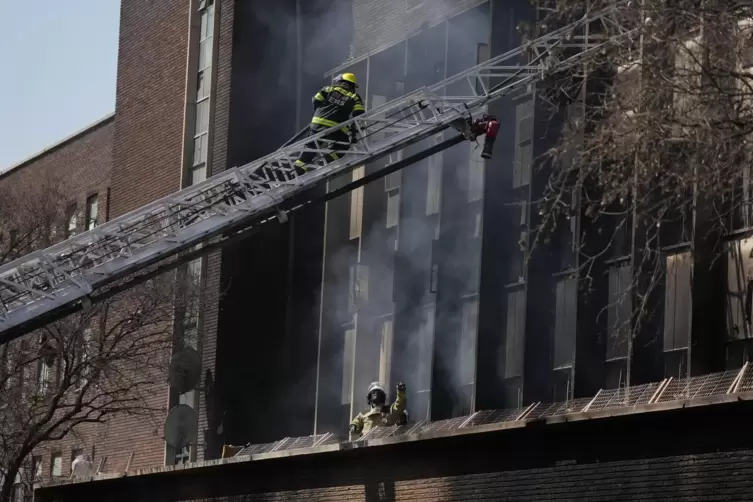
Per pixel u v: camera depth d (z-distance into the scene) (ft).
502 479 88.69
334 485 104.88
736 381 77.51
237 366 143.84
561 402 99.76
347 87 95.25
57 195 161.89
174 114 160.15
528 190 110.52
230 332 143.95
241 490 116.67
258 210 90.94
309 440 118.93
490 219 112.16
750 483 70.85
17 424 136.05
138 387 152.87
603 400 90.53
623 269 97.71
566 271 103.81
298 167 94.07
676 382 84.74
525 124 112.68
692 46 60.64
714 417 73.51
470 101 96.99
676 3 57.11
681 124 56.13
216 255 144.56
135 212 89.25
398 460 98.48
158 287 136.87
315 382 143.02
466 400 115.03
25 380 139.03
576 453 83.05
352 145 93.91
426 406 120.26
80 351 135.95
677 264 91.86
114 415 145.79
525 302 104.88
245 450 124.88
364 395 129.18
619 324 96.17
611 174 58.80
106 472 161.58
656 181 65.05
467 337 116.57
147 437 153.48
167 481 128.06
